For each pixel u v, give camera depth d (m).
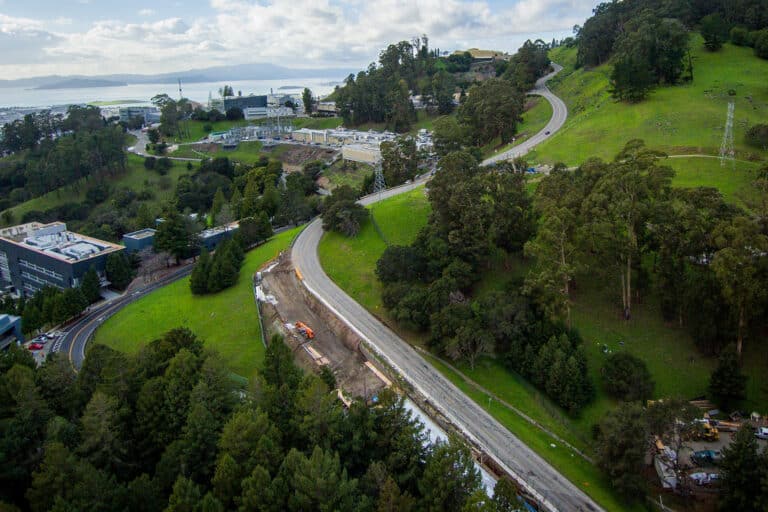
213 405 63.19
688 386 70.31
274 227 159.62
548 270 74.75
